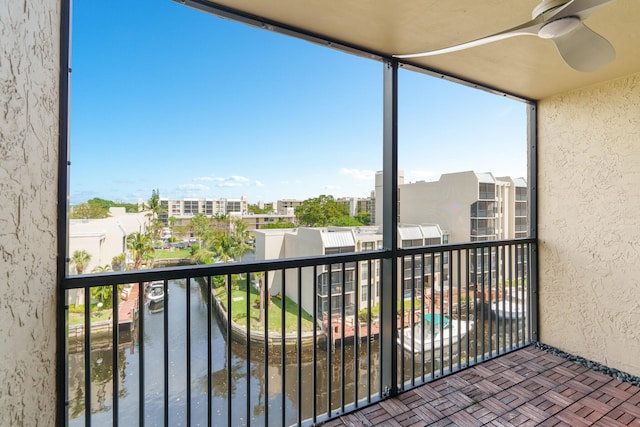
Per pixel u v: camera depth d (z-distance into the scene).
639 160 2.46
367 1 1.65
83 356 1.46
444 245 2.50
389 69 2.27
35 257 1.06
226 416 1.72
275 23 1.84
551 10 1.29
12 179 0.89
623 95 2.54
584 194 2.78
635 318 2.48
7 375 0.87
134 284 1.61
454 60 2.30
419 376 2.48
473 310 2.71
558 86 2.78
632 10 1.68
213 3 1.66
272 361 2.17
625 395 2.20
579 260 2.81
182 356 1.69
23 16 0.94
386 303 2.22
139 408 1.51
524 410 2.04
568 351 2.88
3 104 0.83
